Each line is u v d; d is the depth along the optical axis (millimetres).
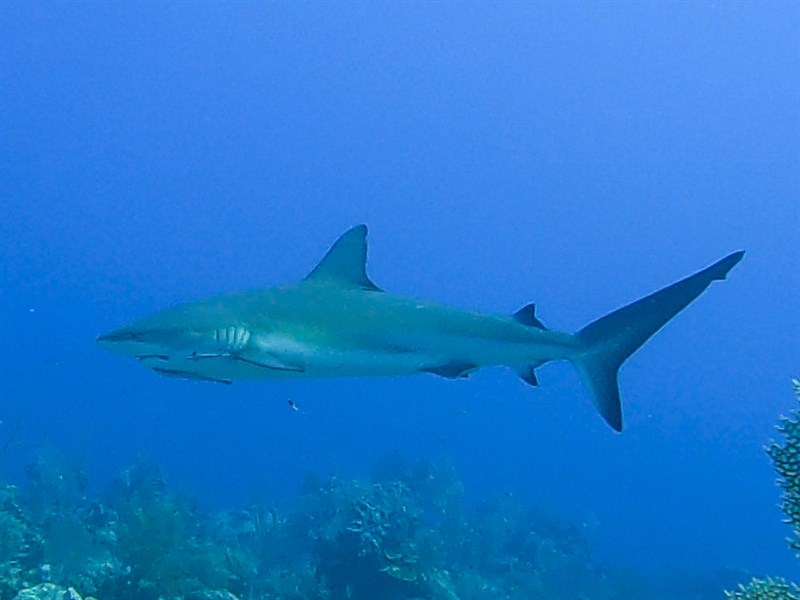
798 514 3654
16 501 7727
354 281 3006
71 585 5207
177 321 2803
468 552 10242
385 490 8758
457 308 3051
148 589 5281
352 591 6664
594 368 3164
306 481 11531
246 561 6738
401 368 2941
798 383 3816
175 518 5746
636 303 3195
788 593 3641
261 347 2820
